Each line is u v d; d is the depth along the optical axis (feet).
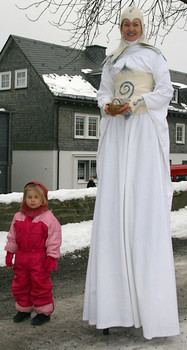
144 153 11.69
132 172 11.73
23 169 90.48
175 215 33.91
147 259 11.17
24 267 12.84
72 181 87.15
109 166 12.07
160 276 11.15
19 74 91.20
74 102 85.71
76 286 17.65
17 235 12.80
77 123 88.22
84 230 26.66
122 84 12.04
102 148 12.57
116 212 11.70
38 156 87.56
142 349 11.08
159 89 11.72
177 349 11.08
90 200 29.35
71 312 14.29
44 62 90.63
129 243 11.47
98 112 91.35
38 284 12.76
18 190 91.30
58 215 27.27
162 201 11.51
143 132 11.77
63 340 11.85
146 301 11.05
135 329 12.48
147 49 12.03
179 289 16.90
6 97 93.40
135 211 11.46
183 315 13.82
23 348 11.39
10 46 92.22
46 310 13.04
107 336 12.03
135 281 11.27
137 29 11.96
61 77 89.76
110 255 11.64
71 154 86.84
